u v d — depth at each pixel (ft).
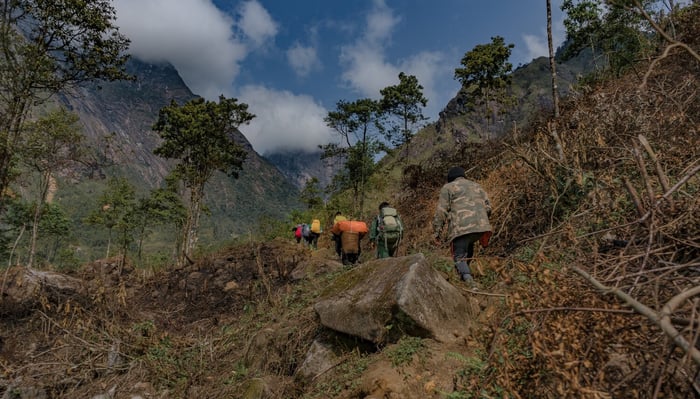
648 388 5.10
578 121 22.02
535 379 6.61
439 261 17.88
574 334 5.78
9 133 42.19
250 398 14.44
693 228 7.19
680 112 16.55
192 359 20.08
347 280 15.94
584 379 5.86
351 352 13.48
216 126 107.24
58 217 145.38
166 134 106.22
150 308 29.12
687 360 4.05
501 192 22.44
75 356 20.83
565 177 17.72
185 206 113.80
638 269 6.62
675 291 6.08
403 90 103.40
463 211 15.69
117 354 20.27
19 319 23.16
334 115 103.30
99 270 35.17
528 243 17.17
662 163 14.28
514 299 6.88
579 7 66.64
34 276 26.43
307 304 19.92
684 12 25.11
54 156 48.78
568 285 6.47
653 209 6.64
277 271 33.96
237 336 21.30
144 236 124.16
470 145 39.09
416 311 12.09
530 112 38.04
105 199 119.44
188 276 34.81
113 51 51.47
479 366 9.19
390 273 14.05
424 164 44.37
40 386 18.44
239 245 55.01
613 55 48.19
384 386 10.38
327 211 98.43
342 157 106.11
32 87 42.70
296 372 14.46
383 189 79.92
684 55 22.24
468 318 12.67
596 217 12.66
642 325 5.39
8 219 99.86
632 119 17.78
